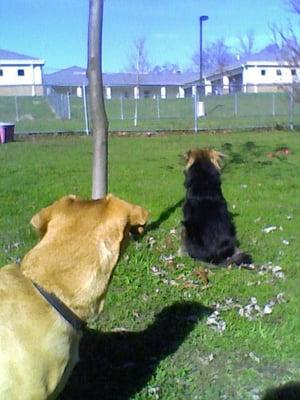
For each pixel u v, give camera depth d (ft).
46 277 3.70
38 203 12.78
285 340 6.38
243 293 7.71
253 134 30.89
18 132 32.99
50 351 3.61
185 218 9.08
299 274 8.46
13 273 3.73
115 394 5.49
